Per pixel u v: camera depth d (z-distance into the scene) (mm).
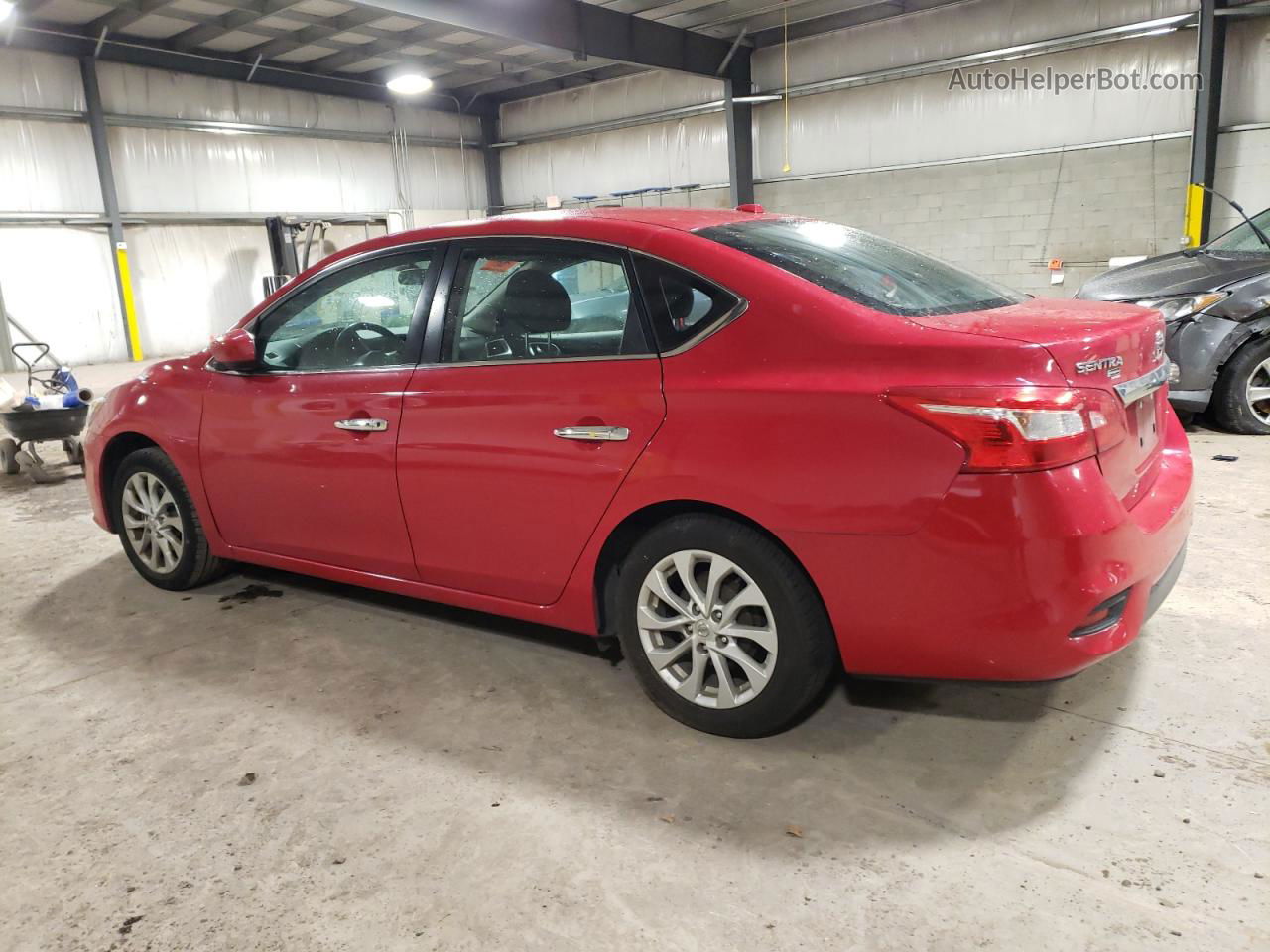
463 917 1685
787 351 2006
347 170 16312
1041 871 1732
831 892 1709
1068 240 11180
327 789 2131
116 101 13398
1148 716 2262
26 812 2090
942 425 1795
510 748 2283
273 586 3570
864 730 2277
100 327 13508
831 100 12938
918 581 1867
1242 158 9664
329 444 2785
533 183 18000
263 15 12156
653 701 2414
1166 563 2041
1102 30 10352
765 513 1991
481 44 14062
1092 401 1826
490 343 2490
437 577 2689
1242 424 5301
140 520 3559
